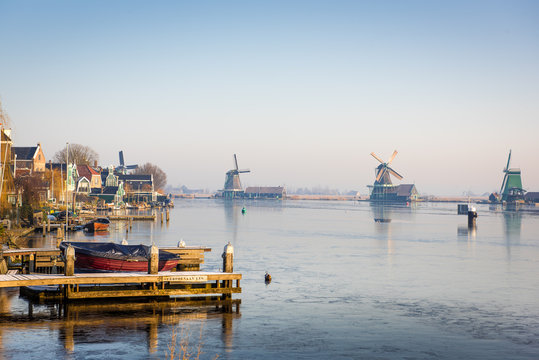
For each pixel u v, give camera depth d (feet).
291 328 131.95
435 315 147.84
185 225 472.44
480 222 608.19
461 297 171.12
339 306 155.74
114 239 317.83
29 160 531.91
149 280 145.69
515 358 114.83
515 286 190.49
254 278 196.54
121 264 166.50
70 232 355.97
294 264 235.40
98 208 613.93
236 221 558.56
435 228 494.59
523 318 145.89
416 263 247.09
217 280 152.56
